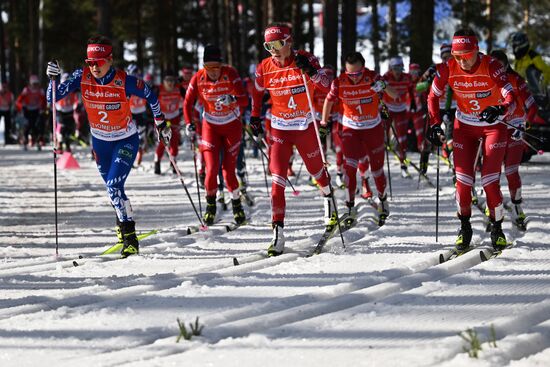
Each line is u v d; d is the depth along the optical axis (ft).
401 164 62.23
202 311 21.94
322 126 33.55
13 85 204.54
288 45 32.09
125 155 33.53
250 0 189.47
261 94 33.91
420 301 22.17
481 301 22.07
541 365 16.42
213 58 40.50
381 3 156.04
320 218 42.14
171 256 32.40
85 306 22.79
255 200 50.60
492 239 31.04
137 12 181.27
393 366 16.66
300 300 22.84
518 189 36.58
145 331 19.93
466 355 16.99
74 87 33.37
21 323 21.06
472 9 126.72
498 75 29.66
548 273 25.61
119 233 34.68
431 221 39.17
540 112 64.64
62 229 42.19
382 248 32.07
